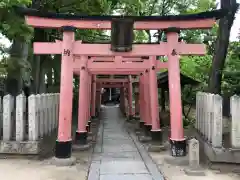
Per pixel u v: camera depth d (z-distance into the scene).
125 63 5.75
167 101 8.66
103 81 10.16
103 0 5.84
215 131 3.34
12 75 5.13
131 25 3.53
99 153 4.38
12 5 3.60
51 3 5.45
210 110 3.64
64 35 3.65
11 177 2.94
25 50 5.35
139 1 6.11
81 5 5.66
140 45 3.75
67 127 3.60
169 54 3.72
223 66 4.89
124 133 6.74
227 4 4.74
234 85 4.65
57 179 2.93
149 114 5.73
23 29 3.96
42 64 6.53
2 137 3.80
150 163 3.66
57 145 3.54
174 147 3.63
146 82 5.83
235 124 3.29
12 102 3.77
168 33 3.72
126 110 10.77
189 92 6.69
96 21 3.70
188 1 9.13
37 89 6.14
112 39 3.58
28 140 3.66
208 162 3.42
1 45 5.40
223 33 4.81
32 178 2.93
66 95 3.62
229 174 3.13
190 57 8.14
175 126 3.67
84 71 5.20
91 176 3.08
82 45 3.71
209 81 5.06
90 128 7.28
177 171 3.25
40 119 3.94
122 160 3.87
